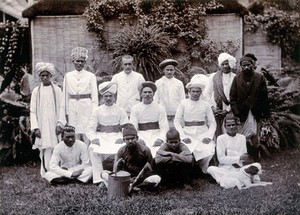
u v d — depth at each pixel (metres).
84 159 6.92
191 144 6.83
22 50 9.32
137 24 9.29
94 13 9.21
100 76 9.02
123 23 9.32
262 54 9.91
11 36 9.23
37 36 9.29
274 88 8.64
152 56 8.69
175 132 6.41
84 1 9.33
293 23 9.82
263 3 9.91
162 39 8.92
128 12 9.31
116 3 9.28
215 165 7.25
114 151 6.59
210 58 9.30
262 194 6.08
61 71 9.35
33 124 7.10
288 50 9.90
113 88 6.91
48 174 6.78
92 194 6.20
